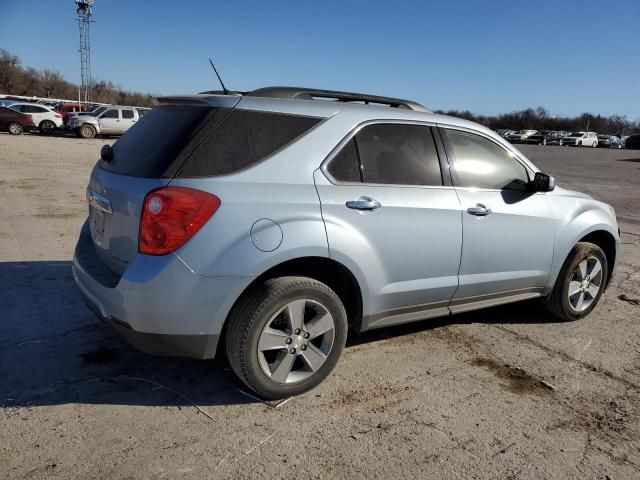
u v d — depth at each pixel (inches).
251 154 118.4
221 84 133.9
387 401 128.6
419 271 140.9
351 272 128.0
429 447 111.7
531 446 114.0
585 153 1565.0
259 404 124.2
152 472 99.4
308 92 136.5
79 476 97.2
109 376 133.2
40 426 111.3
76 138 1135.6
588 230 179.6
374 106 140.3
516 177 165.5
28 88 3708.2
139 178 115.4
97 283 119.3
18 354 141.5
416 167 142.3
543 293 177.2
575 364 154.3
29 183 437.4
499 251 156.9
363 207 127.9
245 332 116.4
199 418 117.5
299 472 101.7
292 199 119.1
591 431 120.8
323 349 130.0
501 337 171.3
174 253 109.0
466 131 155.5
